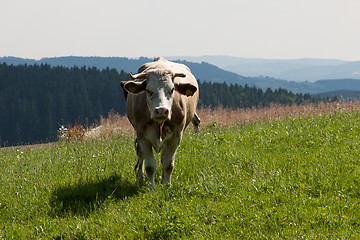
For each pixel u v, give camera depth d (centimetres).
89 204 828
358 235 562
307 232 585
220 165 976
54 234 690
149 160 909
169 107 816
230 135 1357
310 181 790
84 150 1395
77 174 1026
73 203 843
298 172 839
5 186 982
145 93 878
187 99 995
